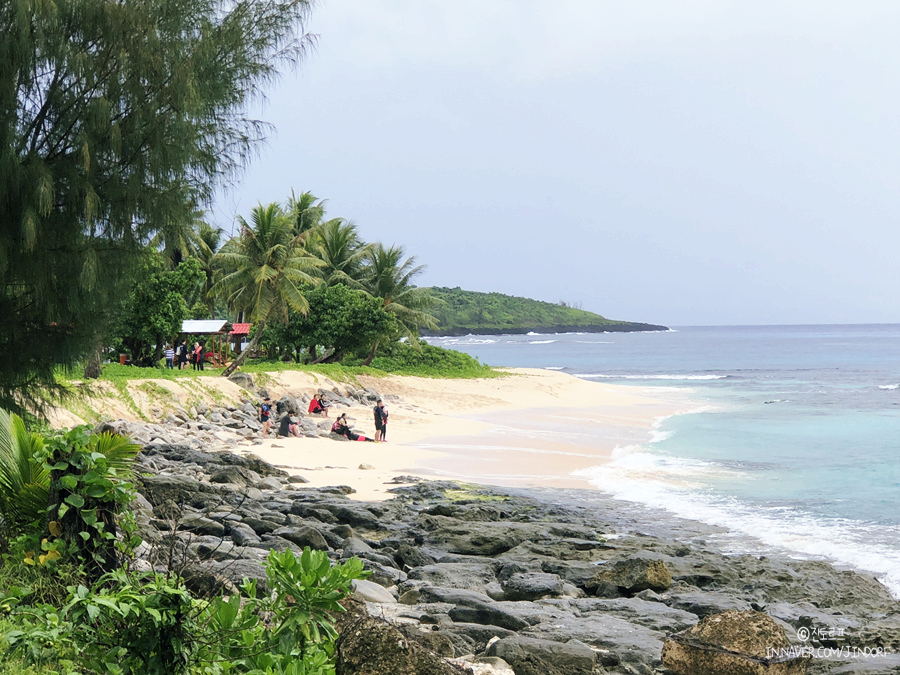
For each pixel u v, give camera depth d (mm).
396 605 9875
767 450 29969
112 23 11383
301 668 4660
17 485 6434
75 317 12242
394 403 45938
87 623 4605
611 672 7652
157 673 4453
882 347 170000
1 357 11875
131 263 12422
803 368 99250
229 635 4828
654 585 11711
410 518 16938
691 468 25703
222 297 55625
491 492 20750
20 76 11117
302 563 5066
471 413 45812
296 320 54844
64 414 24328
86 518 5605
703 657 6176
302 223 62469
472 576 12086
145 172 11875
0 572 5582
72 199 11273
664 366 106812
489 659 7215
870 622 10320
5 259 10898
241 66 12891
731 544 15883
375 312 55219
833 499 20594
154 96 11906
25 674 4223
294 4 12984
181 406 31734
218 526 12922
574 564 13156
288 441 29219
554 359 125938
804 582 12688
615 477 23828
